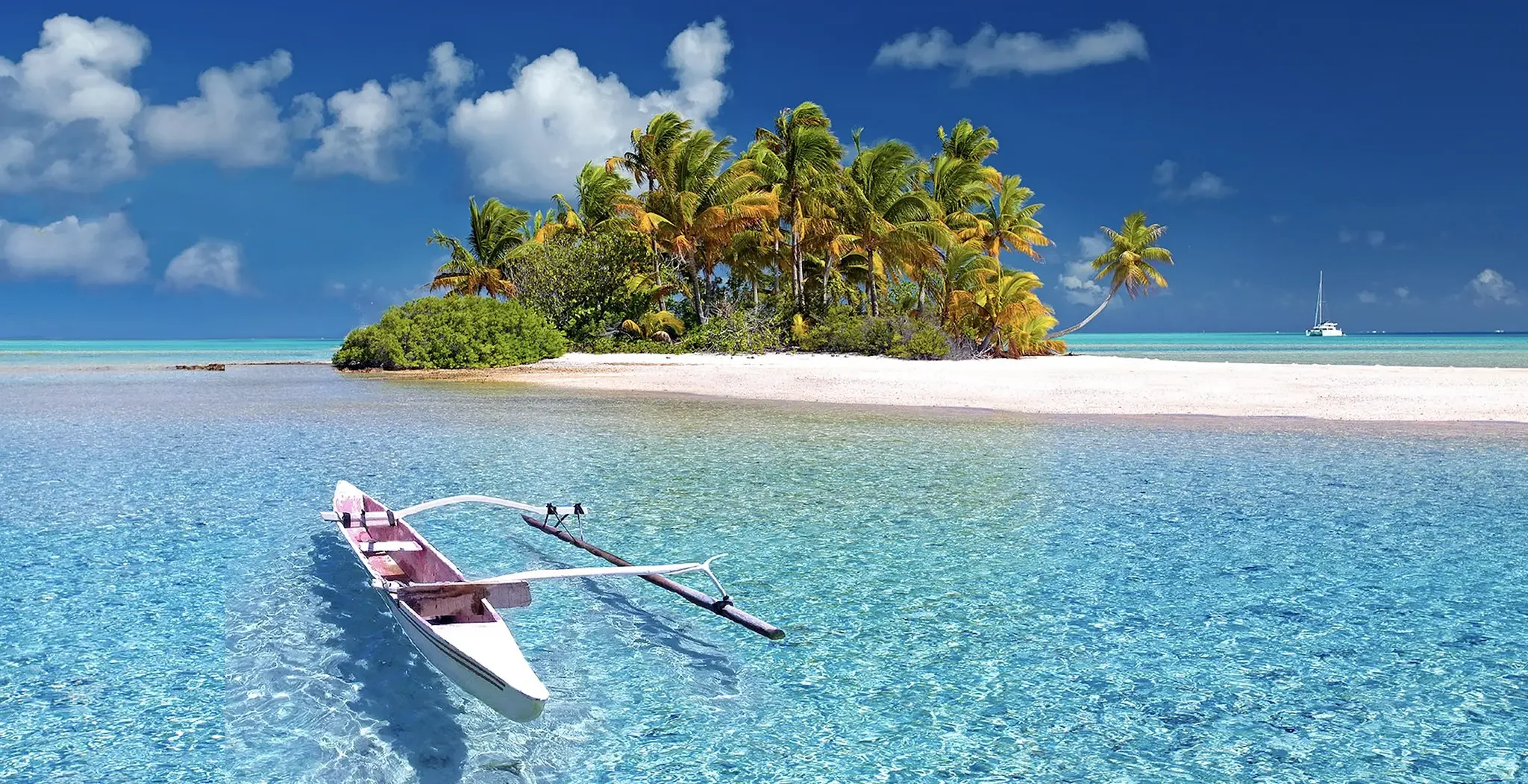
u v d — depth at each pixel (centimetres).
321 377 3759
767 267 5050
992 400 2369
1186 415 2072
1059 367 3425
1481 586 832
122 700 617
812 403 2397
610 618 779
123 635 735
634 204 4425
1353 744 543
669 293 4772
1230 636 718
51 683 643
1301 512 1127
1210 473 1382
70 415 2252
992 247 4969
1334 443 1655
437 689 636
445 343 3862
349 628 752
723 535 1035
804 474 1391
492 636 581
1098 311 5553
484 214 5075
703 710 600
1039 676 648
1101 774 512
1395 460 1477
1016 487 1287
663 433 1844
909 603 805
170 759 536
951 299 4347
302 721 584
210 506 1195
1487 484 1283
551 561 961
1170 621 754
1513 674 640
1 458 1575
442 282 4969
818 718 588
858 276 5022
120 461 1538
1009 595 823
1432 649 687
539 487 1305
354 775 516
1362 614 764
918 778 510
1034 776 511
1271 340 16362
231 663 679
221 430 1941
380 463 1502
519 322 4025
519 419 2084
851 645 711
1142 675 646
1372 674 642
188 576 892
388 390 2944
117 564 930
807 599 819
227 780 511
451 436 1817
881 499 1212
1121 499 1205
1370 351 7538
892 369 3322
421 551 784
